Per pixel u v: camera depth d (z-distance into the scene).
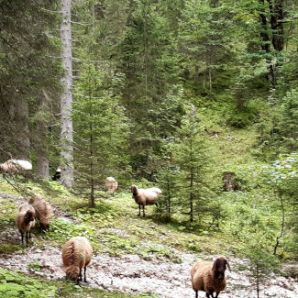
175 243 16.20
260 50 33.88
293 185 14.52
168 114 27.33
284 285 13.20
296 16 28.84
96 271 11.96
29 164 14.93
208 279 9.97
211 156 18.50
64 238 14.34
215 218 18.48
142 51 29.06
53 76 13.43
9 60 12.27
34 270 10.77
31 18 12.77
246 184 24.08
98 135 17.91
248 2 30.73
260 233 17.00
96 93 18.52
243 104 35.25
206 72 38.94
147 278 12.30
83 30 32.09
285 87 28.12
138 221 18.11
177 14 40.31
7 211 15.73
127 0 35.09
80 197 19.67
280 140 25.91
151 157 25.80
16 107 13.31
